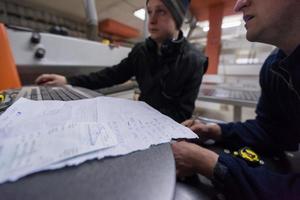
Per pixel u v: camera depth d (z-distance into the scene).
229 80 2.21
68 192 0.15
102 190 0.15
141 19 2.08
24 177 0.16
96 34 1.37
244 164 0.38
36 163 0.18
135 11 1.89
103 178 0.17
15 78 0.67
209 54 1.69
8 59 0.65
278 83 0.55
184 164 0.39
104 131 0.26
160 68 0.92
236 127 0.61
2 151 0.20
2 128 0.26
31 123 0.28
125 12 1.96
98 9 1.80
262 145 0.55
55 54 0.91
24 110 0.34
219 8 1.47
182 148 0.41
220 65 2.24
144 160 0.20
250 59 2.41
